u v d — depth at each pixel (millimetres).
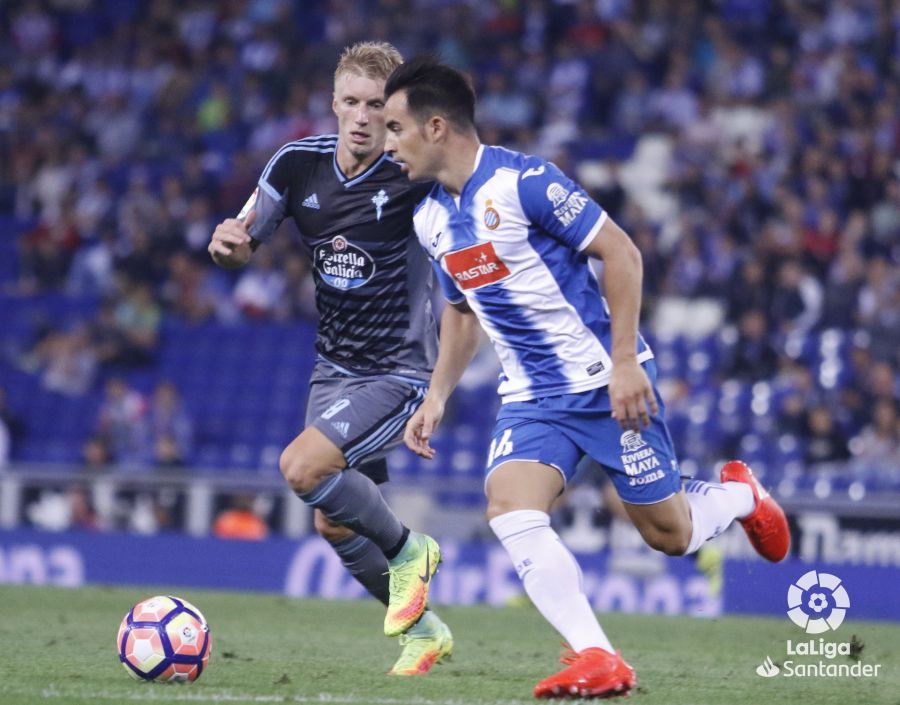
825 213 58594
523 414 18172
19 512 45812
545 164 17797
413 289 21453
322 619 32312
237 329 65812
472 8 76500
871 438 48656
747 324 54781
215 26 81562
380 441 20938
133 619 18656
